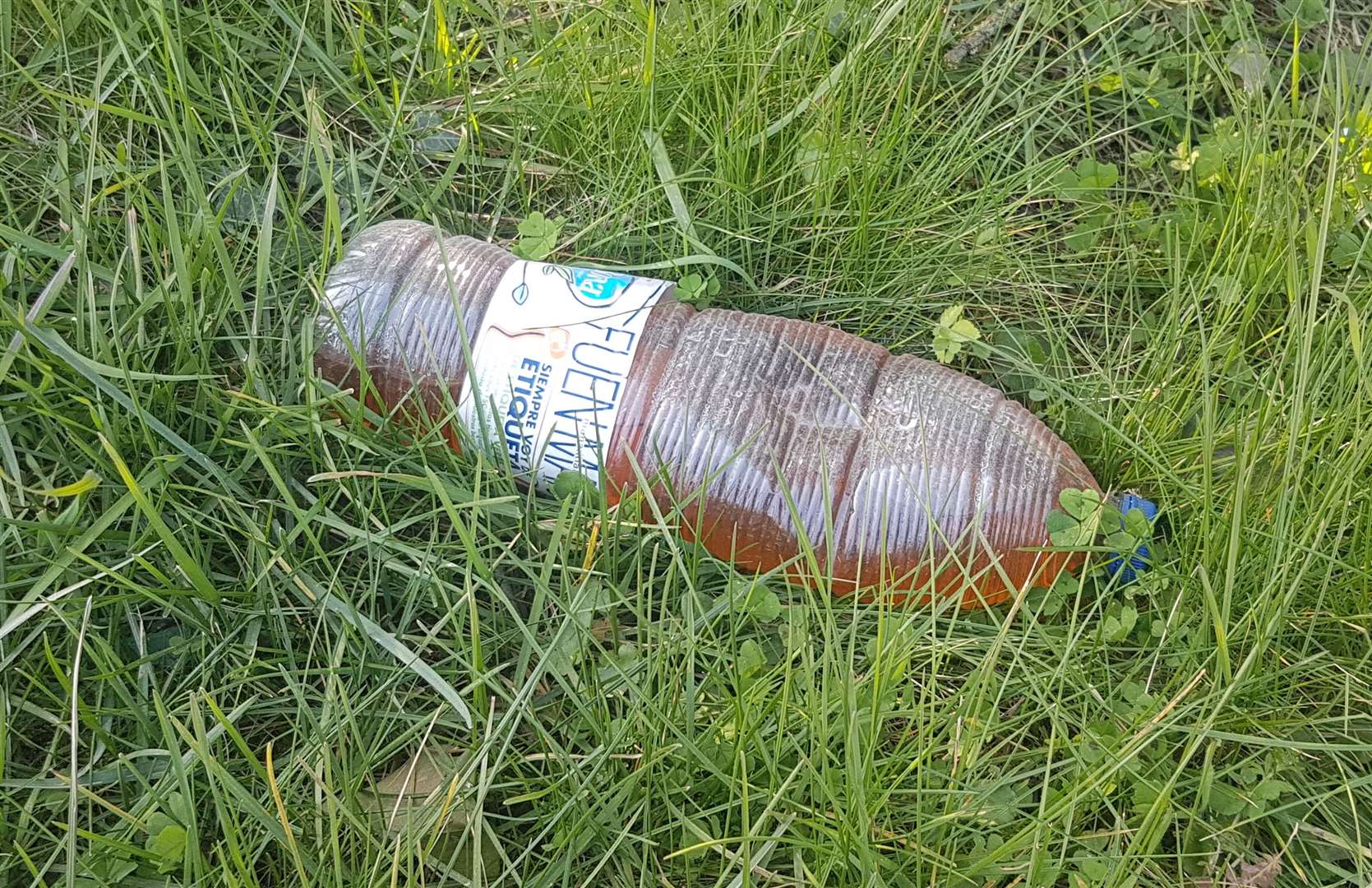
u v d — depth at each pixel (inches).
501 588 17.2
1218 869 15.6
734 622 16.3
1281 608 15.7
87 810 14.9
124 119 20.6
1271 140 22.8
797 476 16.8
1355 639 17.3
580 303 17.5
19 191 19.5
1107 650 17.3
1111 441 19.1
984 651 17.1
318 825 14.4
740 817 15.3
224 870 13.3
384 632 15.8
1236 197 20.4
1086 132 23.7
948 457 16.8
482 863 14.3
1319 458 18.0
